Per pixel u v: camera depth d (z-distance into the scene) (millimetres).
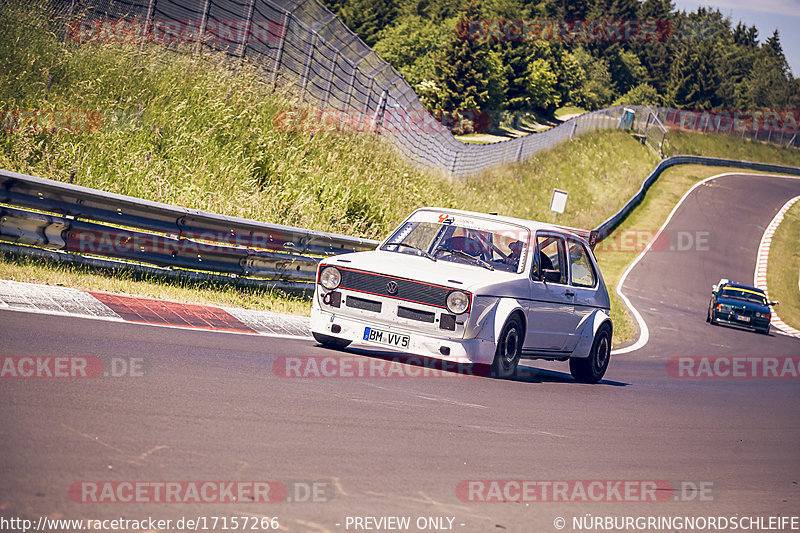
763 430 34344
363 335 31797
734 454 27781
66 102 56438
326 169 76375
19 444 15148
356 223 70125
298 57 84125
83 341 25031
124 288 35844
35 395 18516
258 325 36312
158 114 61406
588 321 39312
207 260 43281
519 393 31219
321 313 32750
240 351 29031
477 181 153375
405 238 36531
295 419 20875
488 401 28281
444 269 33406
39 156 50281
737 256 187375
